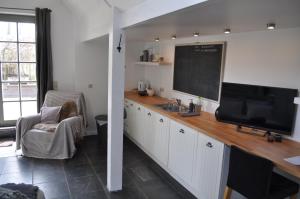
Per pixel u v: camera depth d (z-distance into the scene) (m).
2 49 4.29
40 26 4.22
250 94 2.53
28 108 4.61
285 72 2.42
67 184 3.02
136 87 5.21
